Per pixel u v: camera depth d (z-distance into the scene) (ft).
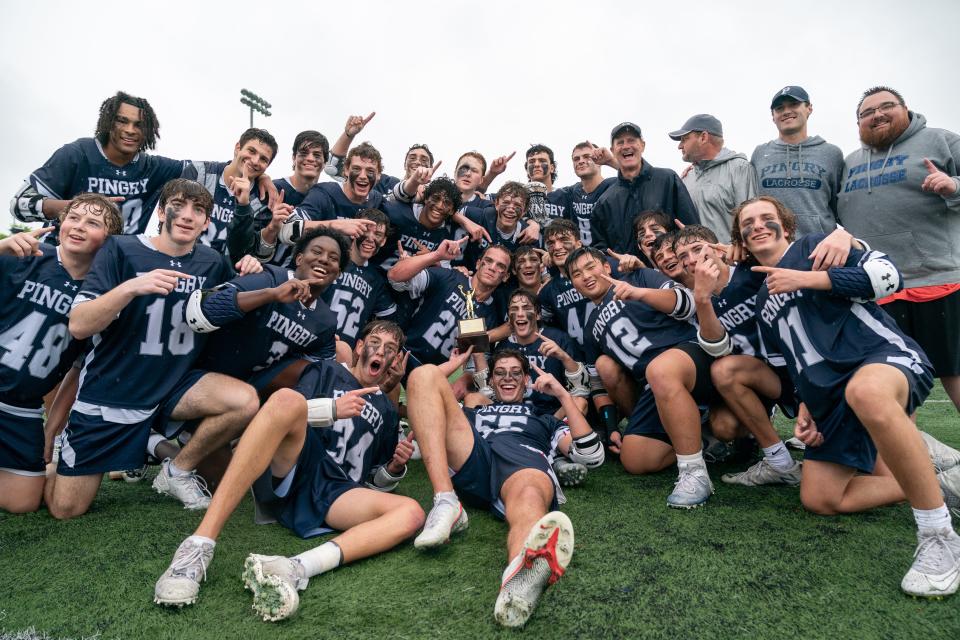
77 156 12.82
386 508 8.04
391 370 10.64
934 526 6.65
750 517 8.89
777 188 15.19
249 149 14.51
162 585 6.33
